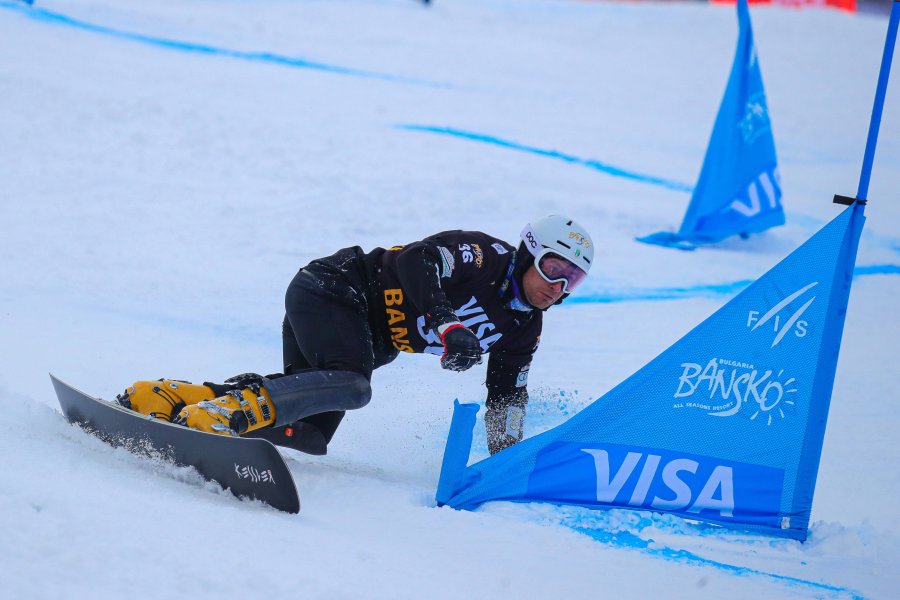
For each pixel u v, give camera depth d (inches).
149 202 1076.5
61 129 1299.2
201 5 2674.7
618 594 356.8
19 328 657.6
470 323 462.6
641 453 453.7
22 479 346.9
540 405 629.9
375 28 2755.9
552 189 1347.2
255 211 1091.9
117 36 2044.8
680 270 1070.4
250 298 822.5
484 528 406.9
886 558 431.8
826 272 444.5
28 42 1830.7
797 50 3038.9
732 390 450.9
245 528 349.1
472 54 2546.8
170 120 1407.5
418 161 1381.6
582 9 3678.6
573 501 454.9
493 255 455.5
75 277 812.0
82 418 435.5
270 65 1991.9
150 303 773.3
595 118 1951.3
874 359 780.6
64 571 281.7
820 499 508.4
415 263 433.4
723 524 453.4
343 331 454.9
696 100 2276.1
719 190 1187.9
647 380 448.5
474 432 571.8
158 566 297.4
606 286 983.0
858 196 442.9
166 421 426.9
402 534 386.0
